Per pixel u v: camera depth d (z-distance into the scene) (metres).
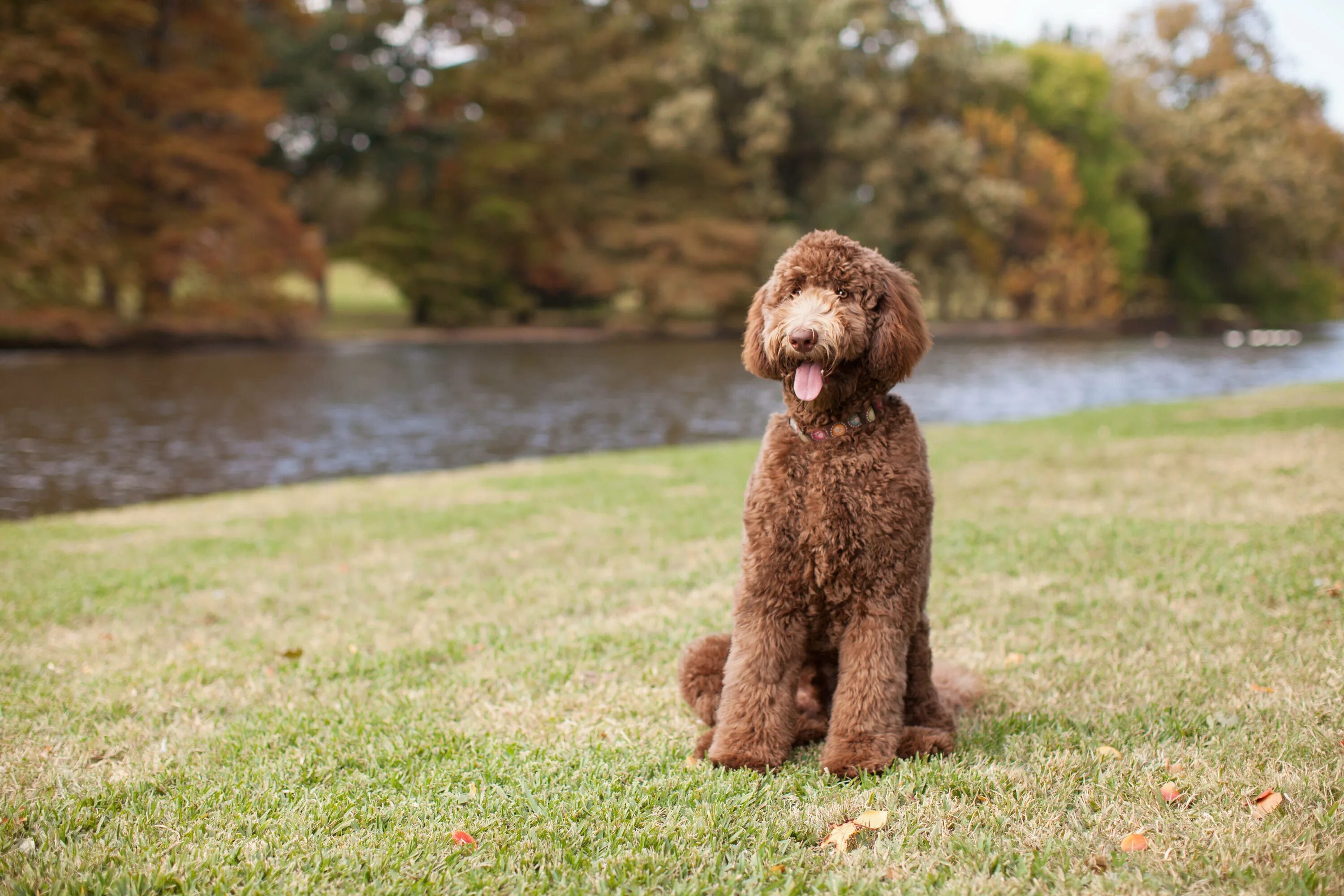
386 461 13.56
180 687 3.90
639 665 4.00
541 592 5.29
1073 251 44.28
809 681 3.41
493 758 3.09
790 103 37.81
